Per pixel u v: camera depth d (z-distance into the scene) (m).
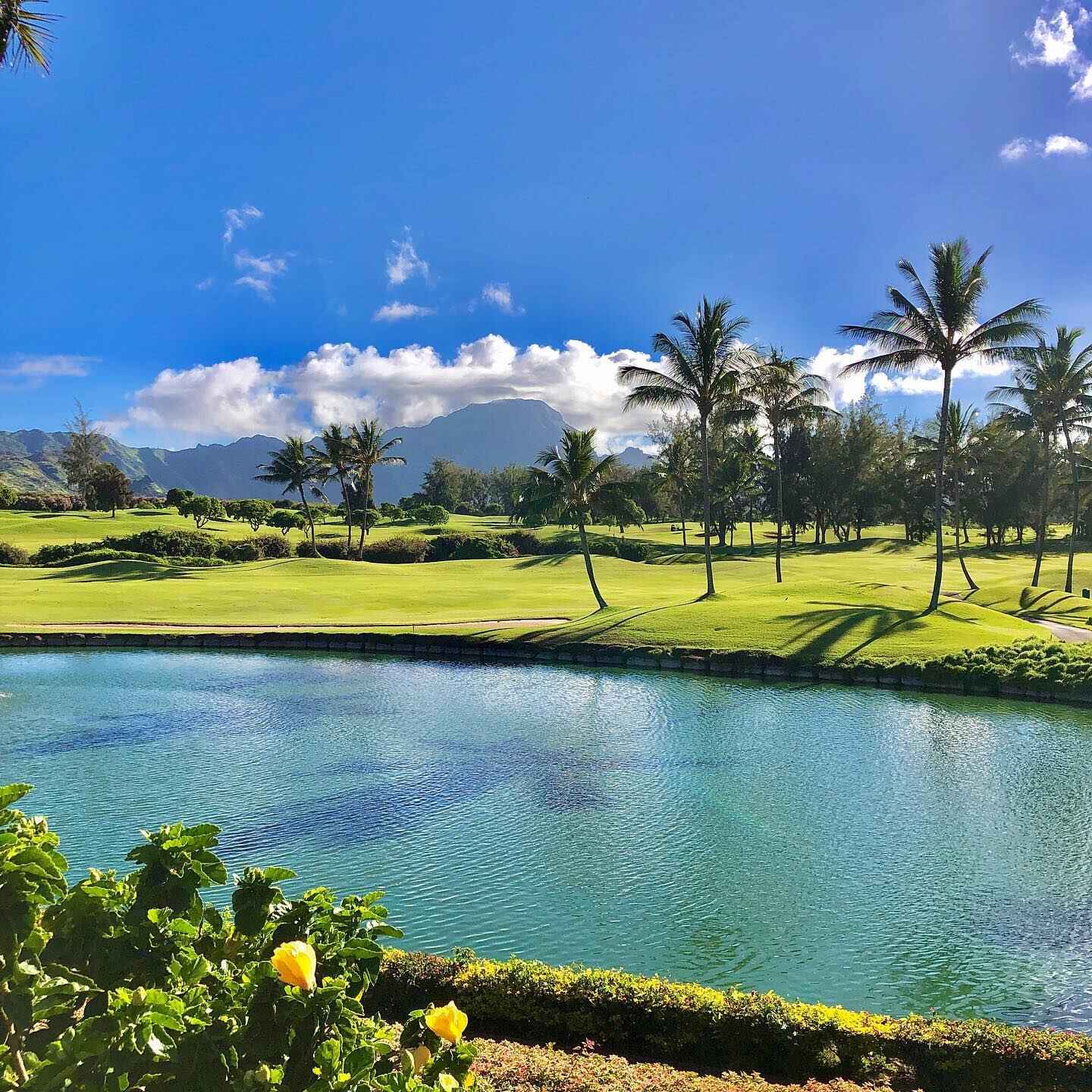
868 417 104.19
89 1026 3.33
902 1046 8.34
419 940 12.89
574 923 13.45
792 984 11.73
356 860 15.81
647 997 8.91
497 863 15.70
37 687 32.09
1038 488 92.44
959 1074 8.12
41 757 22.52
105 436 142.50
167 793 19.48
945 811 18.56
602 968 12.11
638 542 95.06
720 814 18.33
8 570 70.94
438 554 88.50
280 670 36.00
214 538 84.25
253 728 25.81
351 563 76.62
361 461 87.00
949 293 40.88
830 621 39.81
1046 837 17.03
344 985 3.79
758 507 116.25
